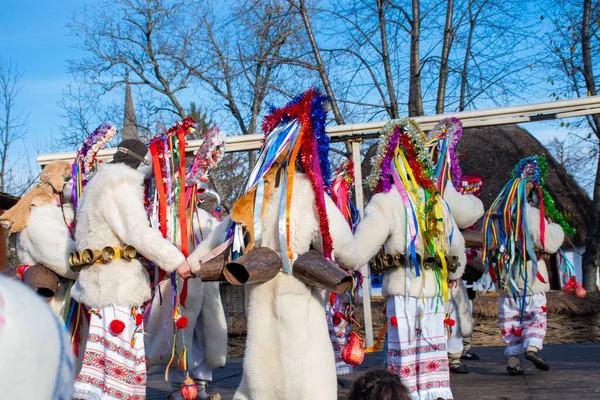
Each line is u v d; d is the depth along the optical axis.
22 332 1.10
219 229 3.79
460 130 5.13
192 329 4.76
